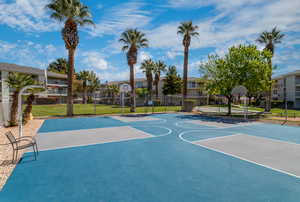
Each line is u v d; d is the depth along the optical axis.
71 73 21.06
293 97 42.91
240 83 20.64
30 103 17.39
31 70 42.97
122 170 5.48
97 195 4.08
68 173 5.27
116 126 14.12
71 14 19.61
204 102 59.53
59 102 54.59
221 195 4.05
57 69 62.62
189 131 11.94
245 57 20.36
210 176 5.02
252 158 6.52
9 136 6.26
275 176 5.02
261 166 5.75
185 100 27.81
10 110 14.22
